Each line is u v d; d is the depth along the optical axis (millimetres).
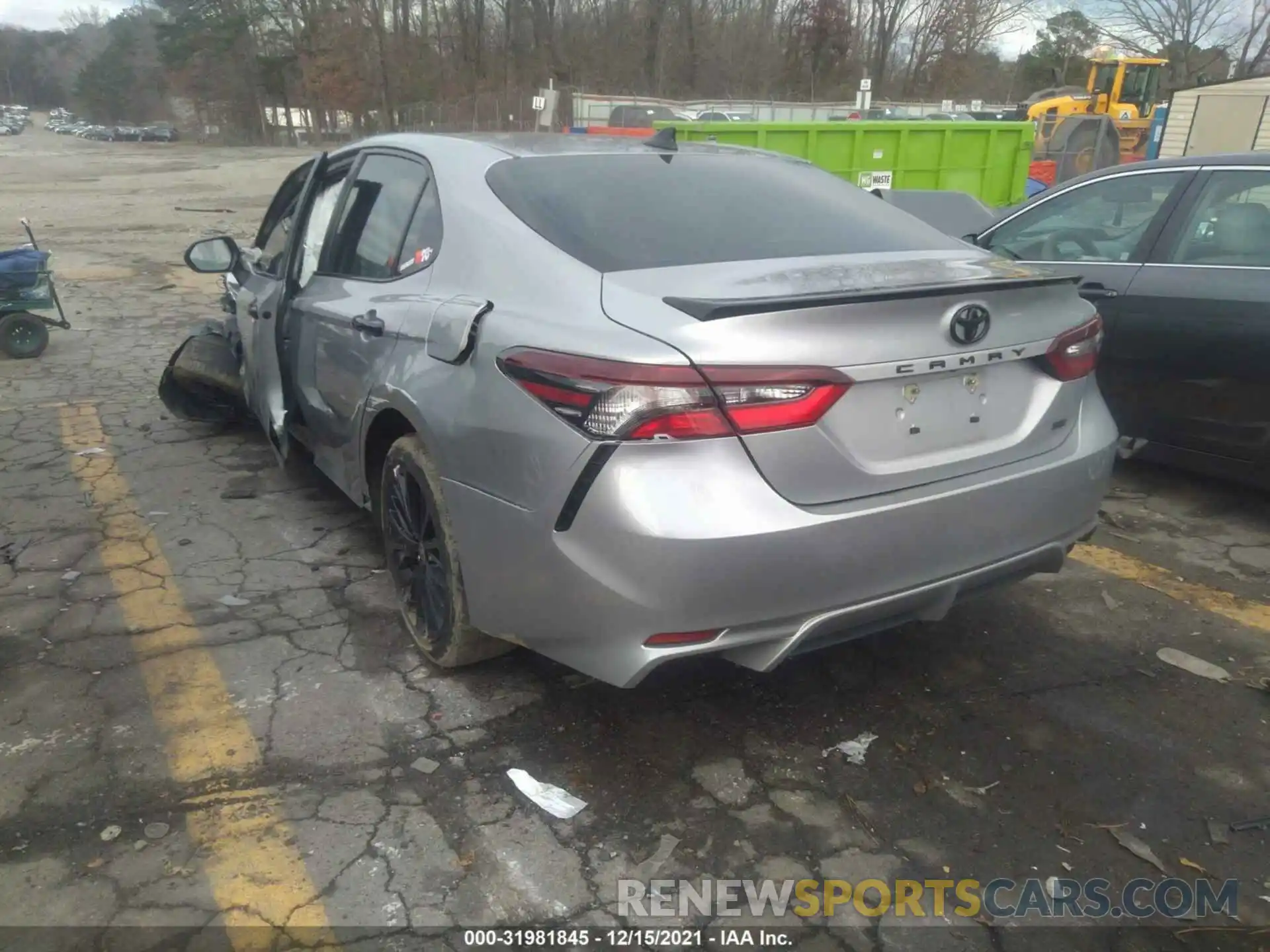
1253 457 4215
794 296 2346
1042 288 2793
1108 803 2654
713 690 3164
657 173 3293
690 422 2264
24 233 17562
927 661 3340
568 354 2404
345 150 4164
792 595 2379
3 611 3682
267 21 68188
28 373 7426
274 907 2303
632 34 53656
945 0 55531
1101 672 3281
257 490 4934
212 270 5188
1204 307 4238
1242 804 2650
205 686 3184
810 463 2369
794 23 54469
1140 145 25422
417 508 3195
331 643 3455
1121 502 4742
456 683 3193
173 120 87688
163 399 5617
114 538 4348
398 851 2477
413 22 58094
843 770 2789
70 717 3018
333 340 3609
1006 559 2752
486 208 3025
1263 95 20844
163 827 2551
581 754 2852
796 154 11758
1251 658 3359
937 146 11922
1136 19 39969
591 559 2369
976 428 2691
